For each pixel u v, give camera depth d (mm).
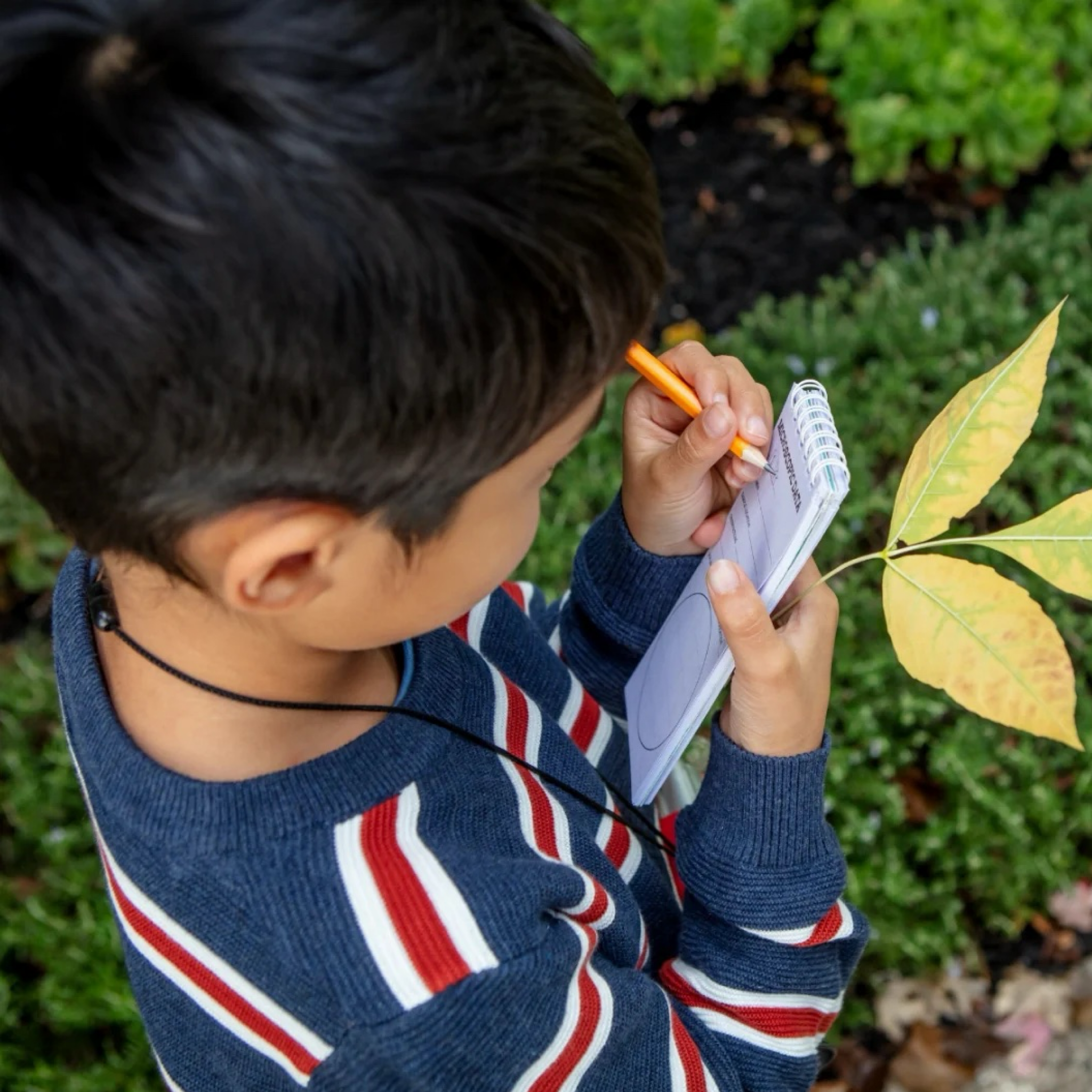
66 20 532
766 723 730
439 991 606
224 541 578
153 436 552
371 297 538
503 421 575
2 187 533
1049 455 1632
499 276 550
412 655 696
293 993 615
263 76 524
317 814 628
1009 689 670
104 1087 1293
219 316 533
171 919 632
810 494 683
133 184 526
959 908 1385
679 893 895
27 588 1768
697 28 2189
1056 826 1414
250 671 639
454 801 665
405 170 532
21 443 571
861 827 1378
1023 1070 1352
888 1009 1399
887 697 1471
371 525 585
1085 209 1972
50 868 1471
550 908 661
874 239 2166
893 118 2080
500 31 566
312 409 547
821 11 2371
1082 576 671
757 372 1820
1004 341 1792
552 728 778
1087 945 1438
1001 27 2068
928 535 697
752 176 2256
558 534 1646
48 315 540
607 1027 672
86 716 652
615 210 572
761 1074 768
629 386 1843
